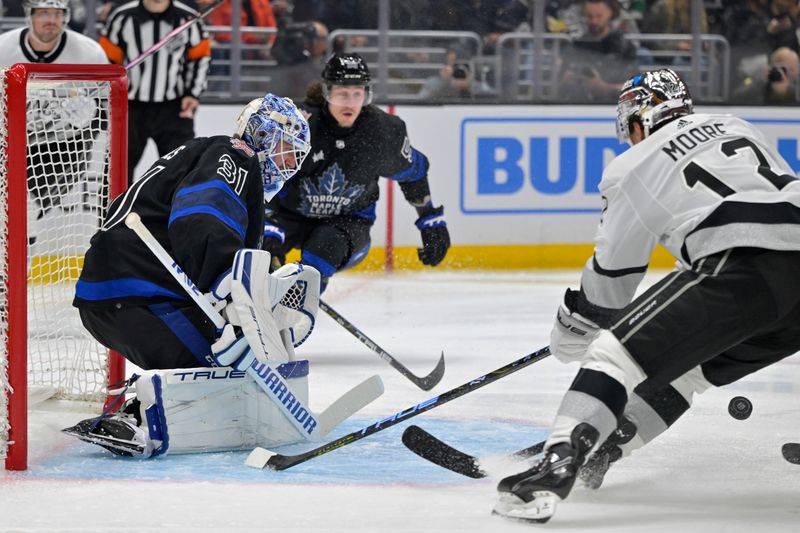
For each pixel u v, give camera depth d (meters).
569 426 7.22
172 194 9.49
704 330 7.32
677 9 25.31
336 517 7.27
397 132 14.05
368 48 24.75
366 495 7.91
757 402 11.73
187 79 20.98
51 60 16.81
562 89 25.22
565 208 24.27
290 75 24.69
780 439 10.00
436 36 24.83
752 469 8.88
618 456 8.21
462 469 8.47
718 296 7.34
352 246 14.35
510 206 24.05
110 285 9.49
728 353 8.20
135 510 7.41
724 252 7.44
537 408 11.41
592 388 7.26
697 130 7.92
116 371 11.10
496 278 22.89
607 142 24.34
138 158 21.14
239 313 8.88
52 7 16.53
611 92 25.33
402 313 18.44
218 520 7.18
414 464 9.00
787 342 8.03
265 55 24.55
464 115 23.81
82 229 12.20
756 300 7.34
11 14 23.52
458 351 15.12
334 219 14.40
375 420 10.84
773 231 7.41
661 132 7.96
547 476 7.11
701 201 7.62
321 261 14.01
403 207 23.73
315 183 13.96
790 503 7.83
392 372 13.63
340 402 10.02
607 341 7.36
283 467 8.65
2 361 8.66
